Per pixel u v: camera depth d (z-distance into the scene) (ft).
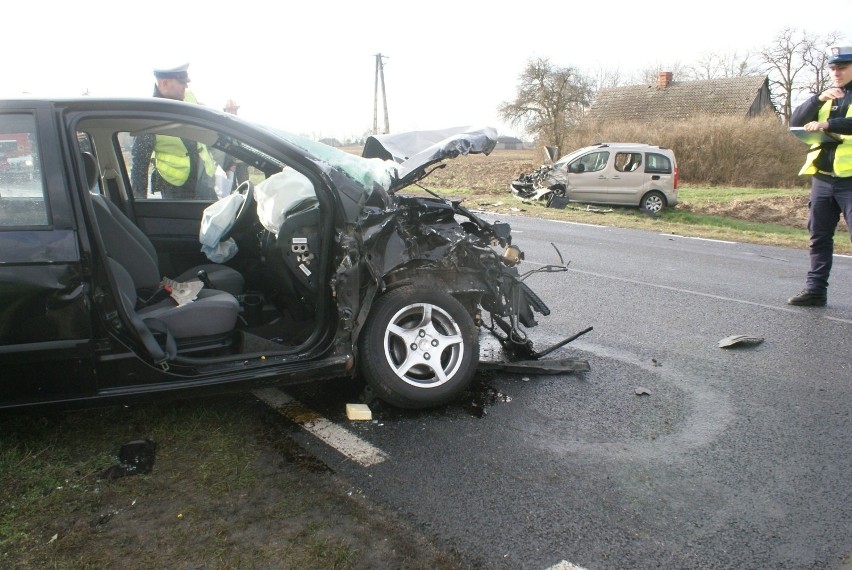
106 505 8.75
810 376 14.23
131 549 7.89
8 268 9.11
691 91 117.80
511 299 13.11
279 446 10.46
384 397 11.68
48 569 7.50
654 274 25.39
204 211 14.66
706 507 9.07
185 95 21.11
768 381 13.89
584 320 18.39
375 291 11.31
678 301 20.83
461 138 12.36
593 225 41.91
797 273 26.25
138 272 11.73
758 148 76.69
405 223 11.82
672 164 53.16
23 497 8.86
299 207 11.92
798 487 9.64
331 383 13.10
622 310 19.57
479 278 12.55
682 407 12.44
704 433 11.37
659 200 53.06
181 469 9.68
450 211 12.42
